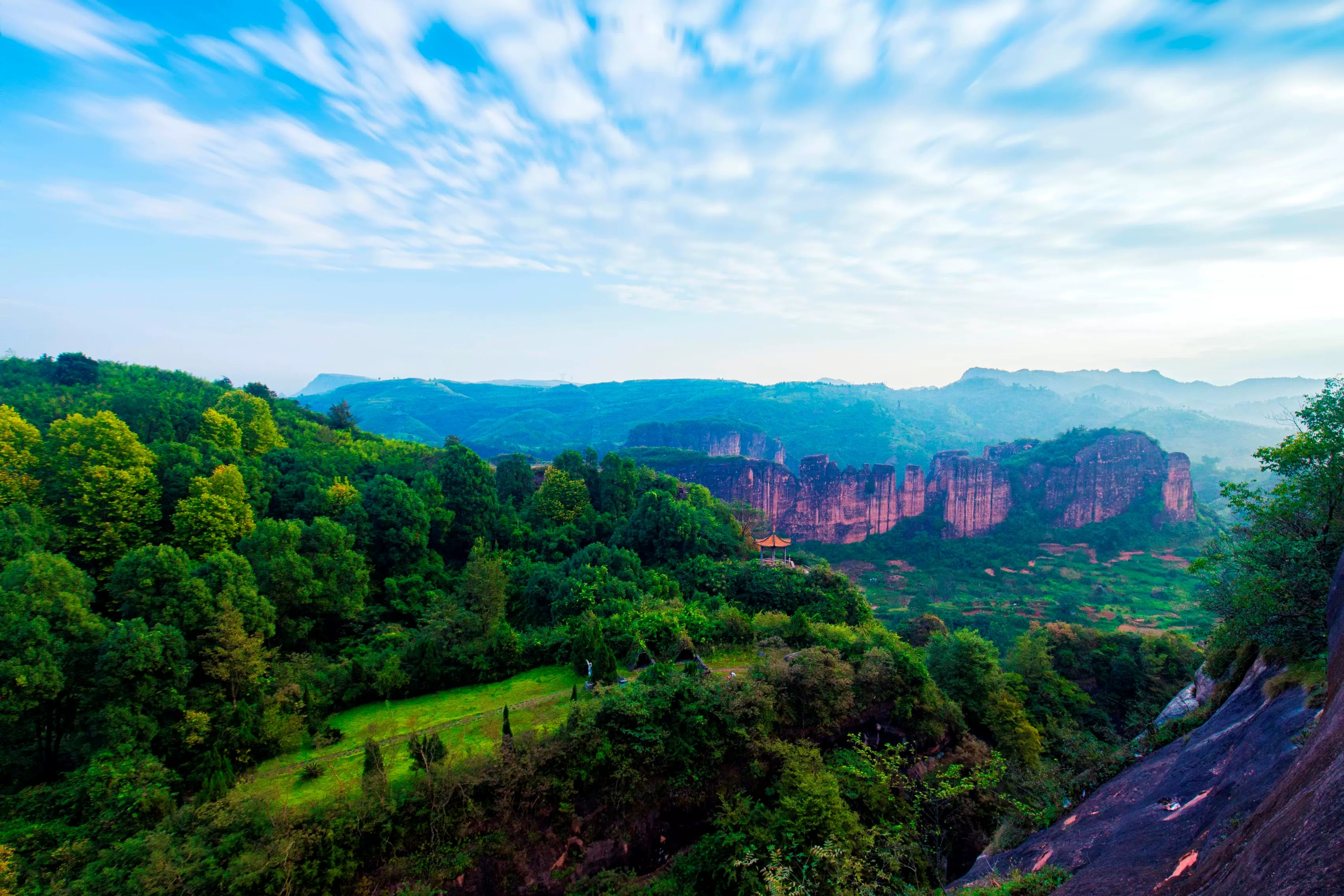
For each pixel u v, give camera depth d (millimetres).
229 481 61406
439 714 46188
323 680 46375
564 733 40125
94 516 55969
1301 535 27109
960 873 41281
